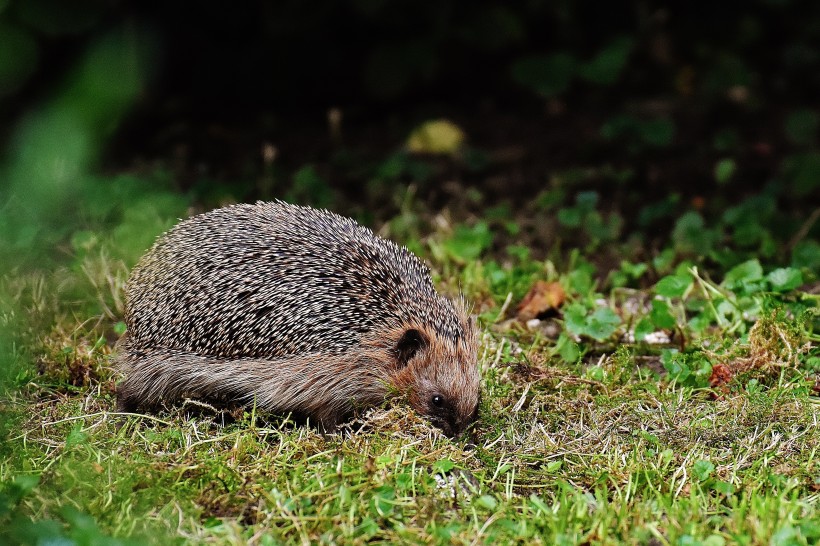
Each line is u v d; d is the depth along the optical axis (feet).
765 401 26.68
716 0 63.46
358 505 21.53
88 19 19.38
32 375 28.60
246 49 57.98
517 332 33.12
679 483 22.94
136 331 28.37
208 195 46.11
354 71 59.67
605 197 47.73
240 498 21.77
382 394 28.07
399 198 46.26
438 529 20.13
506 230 43.50
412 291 28.60
